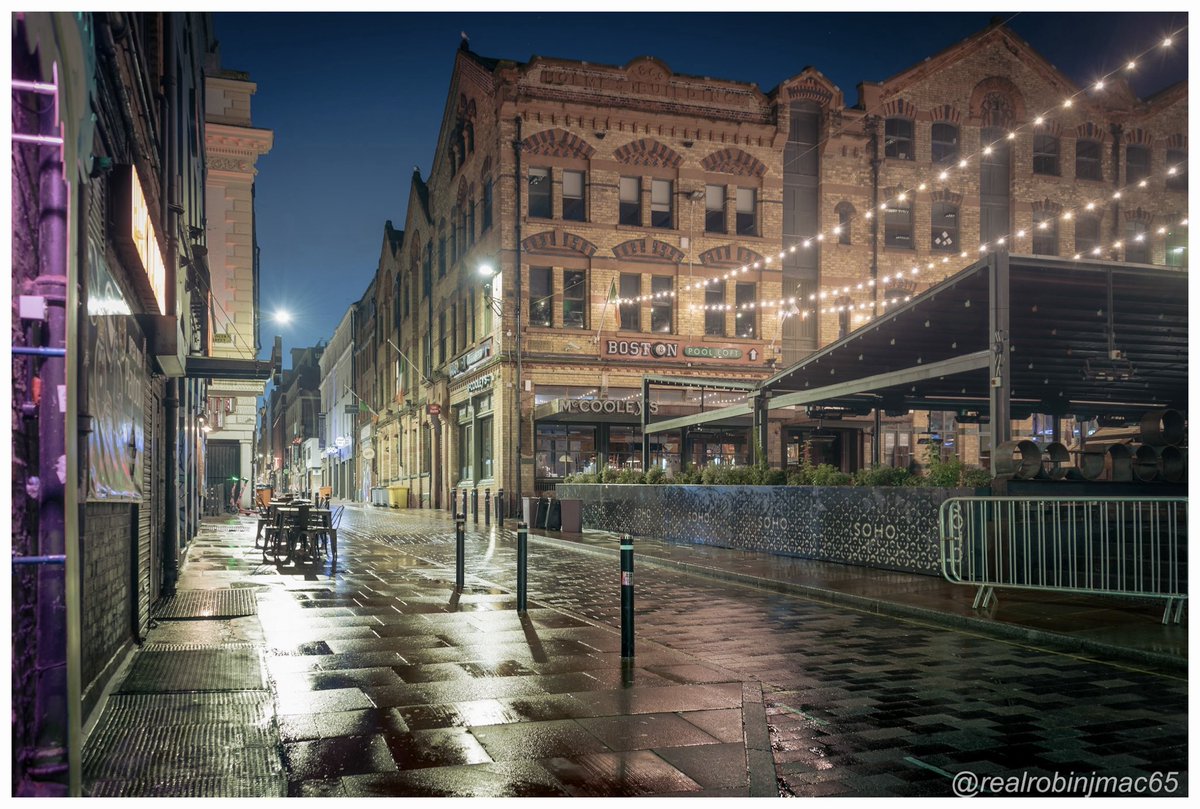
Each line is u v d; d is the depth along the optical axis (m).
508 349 32.91
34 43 3.12
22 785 3.24
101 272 5.14
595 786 4.49
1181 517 11.13
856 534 14.77
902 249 36.41
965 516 12.45
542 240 33.19
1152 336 18.50
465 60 37.44
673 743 5.20
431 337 44.88
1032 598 10.77
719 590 12.73
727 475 19.89
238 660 7.32
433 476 43.28
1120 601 10.45
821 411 24.22
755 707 5.97
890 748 5.29
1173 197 38.34
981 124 37.16
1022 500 10.30
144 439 8.04
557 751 5.05
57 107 3.40
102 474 5.25
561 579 13.99
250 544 20.16
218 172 29.36
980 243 36.97
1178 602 9.46
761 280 35.16
